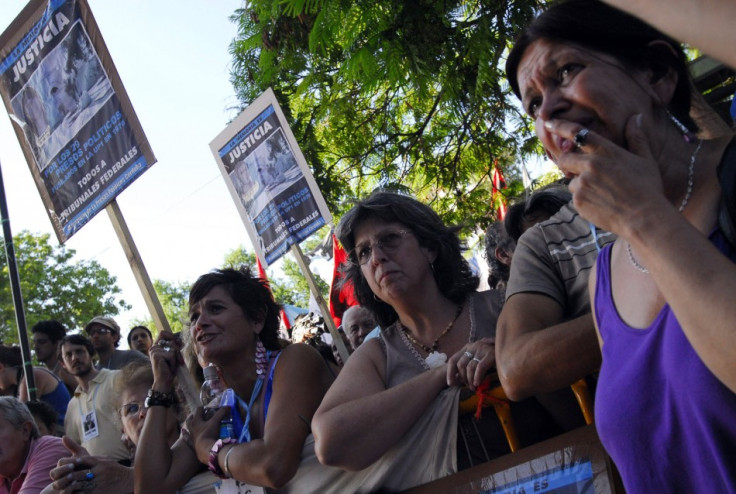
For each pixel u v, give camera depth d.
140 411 3.95
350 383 2.61
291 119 7.28
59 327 7.59
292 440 2.89
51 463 4.50
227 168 6.51
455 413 2.39
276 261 6.21
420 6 5.12
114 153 4.66
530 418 2.37
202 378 3.64
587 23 1.57
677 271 1.23
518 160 7.30
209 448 3.13
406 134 7.24
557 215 2.31
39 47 5.04
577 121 1.56
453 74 5.52
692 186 1.47
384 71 5.28
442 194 7.54
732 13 1.01
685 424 1.37
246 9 5.83
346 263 3.05
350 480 2.70
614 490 1.97
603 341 1.57
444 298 2.77
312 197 5.92
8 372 6.88
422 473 2.45
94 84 4.76
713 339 1.18
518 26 5.08
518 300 2.19
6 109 5.26
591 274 1.70
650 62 1.57
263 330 3.39
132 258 4.53
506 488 2.19
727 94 3.66
